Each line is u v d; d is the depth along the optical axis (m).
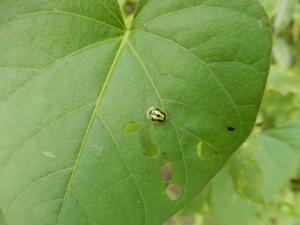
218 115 0.10
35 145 0.09
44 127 0.09
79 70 0.10
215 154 0.10
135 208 0.10
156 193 0.10
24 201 0.09
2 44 0.09
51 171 0.09
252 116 0.10
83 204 0.09
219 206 0.15
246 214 0.15
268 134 0.16
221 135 0.10
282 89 0.15
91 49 0.10
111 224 0.10
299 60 0.20
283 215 0.20
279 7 0.15
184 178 0.10
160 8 0.10
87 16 0.10
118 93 0.10
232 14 0.10
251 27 0.10
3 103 0.09
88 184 0.09
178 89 0.10
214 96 0.10
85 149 0.09
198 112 0.10
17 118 0.09
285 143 0.16
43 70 0.09
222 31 0.10
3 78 0.09
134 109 0.10
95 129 0.10
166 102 0.10
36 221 0.09
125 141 0.10
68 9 0.10
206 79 0.10
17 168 0.09
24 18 0.10
